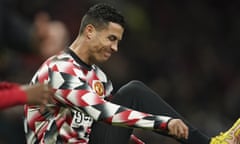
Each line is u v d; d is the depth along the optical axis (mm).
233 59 36250
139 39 34688
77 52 15281
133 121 14039
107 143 15859
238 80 35375
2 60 21656
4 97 12375
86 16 15312
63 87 14656
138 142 16688
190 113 32875
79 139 15211
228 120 33406
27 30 16438
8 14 17109
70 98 14547
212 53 35969
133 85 15805
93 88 15359
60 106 14992
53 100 14875
